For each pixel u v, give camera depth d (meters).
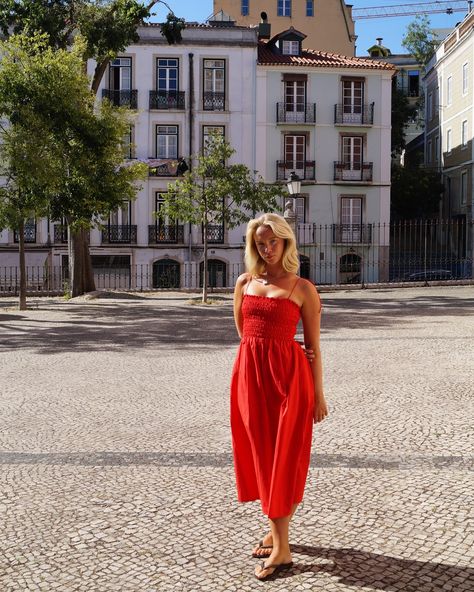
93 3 22.80
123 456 5.50
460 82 42.72
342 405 7.16
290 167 38.72
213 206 22.81
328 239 39.22
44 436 6.18
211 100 37.97
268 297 3.54
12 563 3.64
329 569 3.45
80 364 10.33
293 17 52.25
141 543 3.84
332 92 38.84
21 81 19.44
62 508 4.40
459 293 24.97
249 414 3.53
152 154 37.91
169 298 24.70
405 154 58.84
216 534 3.94
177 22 24.33
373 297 23.95
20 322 16.72
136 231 37.69
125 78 37.78
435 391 7.79
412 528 3.93
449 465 5.06
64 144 20.22
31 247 36.97
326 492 4.55
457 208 43.38
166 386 8.48
